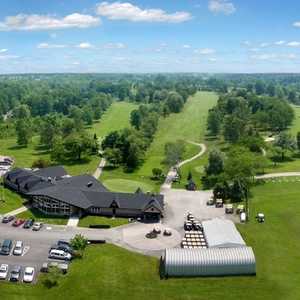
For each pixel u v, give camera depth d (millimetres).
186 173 175000
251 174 141500
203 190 151250
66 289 85250
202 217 124062
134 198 125875
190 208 131750
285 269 92938
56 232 112062
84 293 83875
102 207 124500
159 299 82188
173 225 117750
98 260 96062
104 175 174125
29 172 152125
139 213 123875
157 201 124750
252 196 141750
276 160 191125
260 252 100750
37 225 114062
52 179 146500
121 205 124125
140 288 85688
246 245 104312
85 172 178500
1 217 121750
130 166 185250
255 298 82312
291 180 158875
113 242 106250
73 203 122812
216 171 162875
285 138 198500
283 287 85875
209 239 102688
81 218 122250
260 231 113000
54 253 97188
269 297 82562
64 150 199000
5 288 85250
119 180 165625
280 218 122000
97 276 89438
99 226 116000
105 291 84500
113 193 127562
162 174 172875
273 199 138125
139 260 96688
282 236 109938
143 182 162750
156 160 199250
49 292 84438
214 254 91562
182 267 89625
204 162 193000
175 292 84500
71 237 108938
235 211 128375
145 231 113375
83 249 99250
